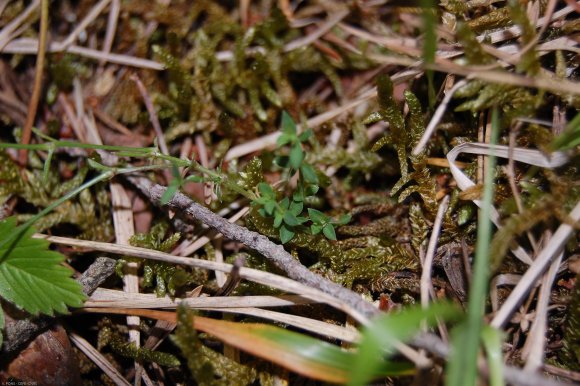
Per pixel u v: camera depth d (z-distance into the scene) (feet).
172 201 0.89
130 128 0.97
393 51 0.94
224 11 0.98
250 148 0.96
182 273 0.89
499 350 0.78
